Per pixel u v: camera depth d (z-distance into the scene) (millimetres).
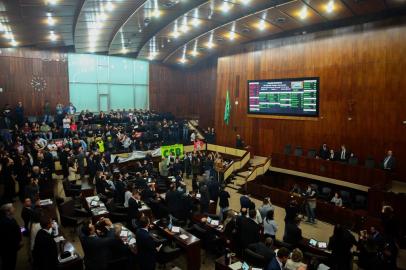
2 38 16422
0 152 13219
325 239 10812
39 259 5723
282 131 18266
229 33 17531
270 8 13141
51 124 19062
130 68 25922
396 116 13633
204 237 8430
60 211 8977
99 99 24359
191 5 13562
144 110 26391
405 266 8984
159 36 18594
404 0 12070
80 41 19016
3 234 6418
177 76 28703
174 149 19172
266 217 8516
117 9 13352
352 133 15117
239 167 17828
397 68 13547
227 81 21969
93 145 17375
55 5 11930
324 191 14469
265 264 6156
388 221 8672
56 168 15711
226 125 22031
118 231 6684
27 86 20406
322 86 16219
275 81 18328
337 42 15562
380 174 12695
